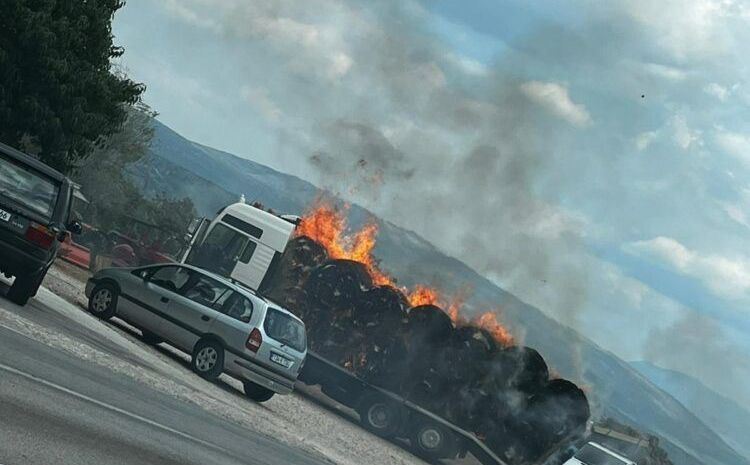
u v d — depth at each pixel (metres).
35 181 17.70
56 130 32.44
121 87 35.22
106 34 34.53
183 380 18.33
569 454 27.67
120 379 14.14
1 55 31.03
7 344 12.44
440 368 27.75
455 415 27.69
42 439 8.55
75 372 12.71
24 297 17.75
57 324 17.34
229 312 21.27
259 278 28.97
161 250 37.62
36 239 17.28
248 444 13.91
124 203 54.72
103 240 37.06
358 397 27.78
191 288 21.61
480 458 27.45
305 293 28.38
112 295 22.20
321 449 18.16
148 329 21.73
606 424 29.08
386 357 27.83
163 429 11.62
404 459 23.97
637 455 28.88
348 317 28.16
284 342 21.58
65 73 32.50
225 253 29.38
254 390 22.50
